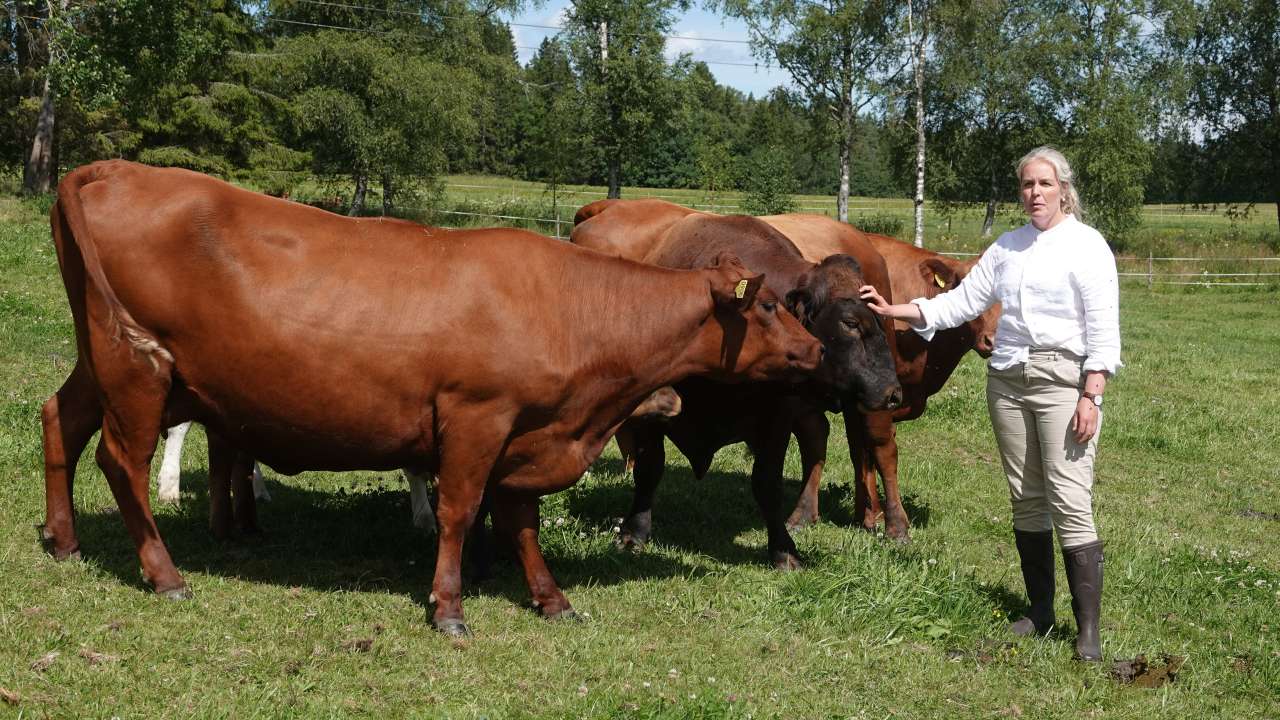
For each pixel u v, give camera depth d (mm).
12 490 6367
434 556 6117
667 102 41094
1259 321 24703
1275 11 42312
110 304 4781
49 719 3725
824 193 102375
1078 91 41469
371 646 4668
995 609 5816
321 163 39438
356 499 7215
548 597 5340
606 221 7887
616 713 4223
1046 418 5195
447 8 40844
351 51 36219
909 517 8305
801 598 5758
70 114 34938
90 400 5344
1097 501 9320
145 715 3848
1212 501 9766
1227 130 44812
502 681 4461
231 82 41062
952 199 49031
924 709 4621
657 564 6418
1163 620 6156
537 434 5180
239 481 6125
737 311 5367
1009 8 41594
